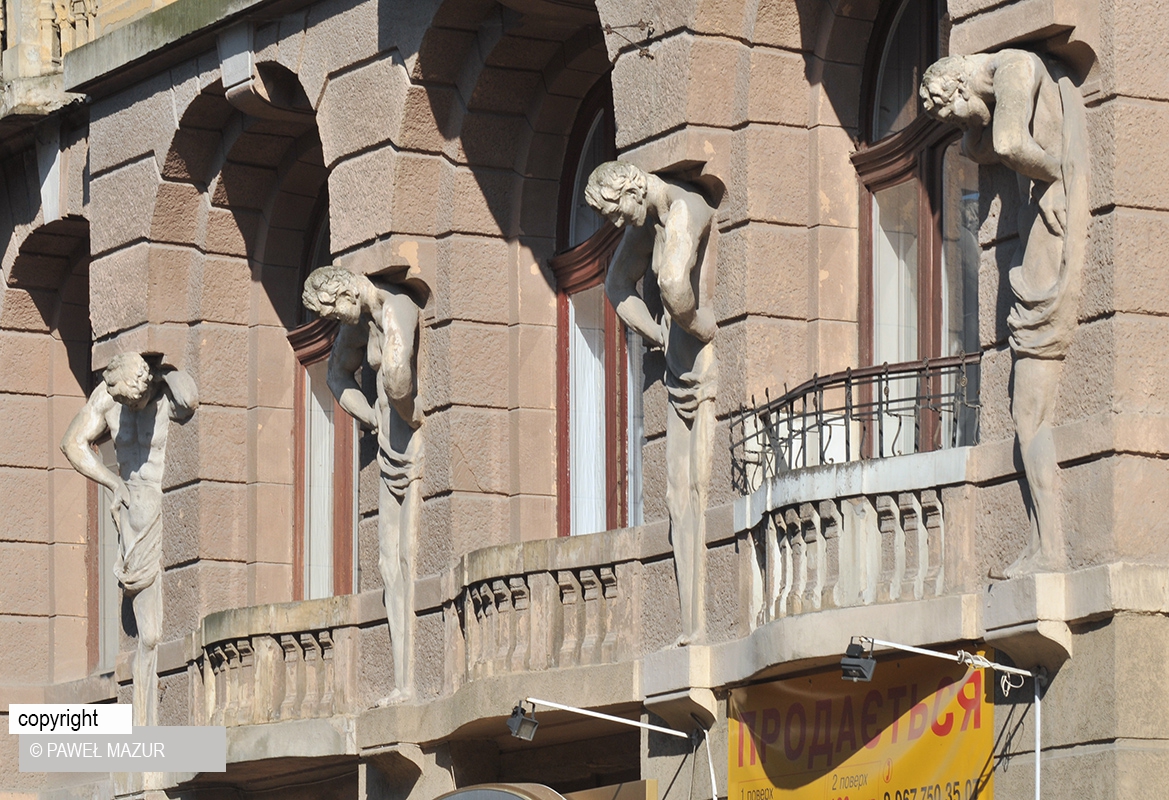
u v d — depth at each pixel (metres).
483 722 46.22
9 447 64.06
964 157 40.97
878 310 42.44
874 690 38.47
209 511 55.69
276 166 55.91
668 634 43.12
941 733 37.12
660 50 43.03
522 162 49.81
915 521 37.47
